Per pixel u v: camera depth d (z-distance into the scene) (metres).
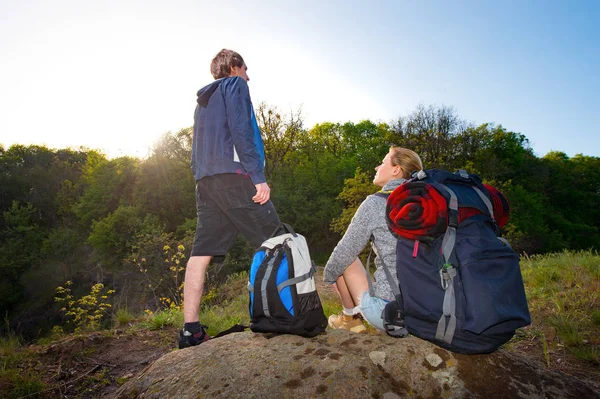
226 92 2.29
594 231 42.09
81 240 37.12
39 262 35.25
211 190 2.28
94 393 2.74
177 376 1.94
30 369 2.97
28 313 31.45
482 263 1.64
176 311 4.89
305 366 1.82
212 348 2.11
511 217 30.05
